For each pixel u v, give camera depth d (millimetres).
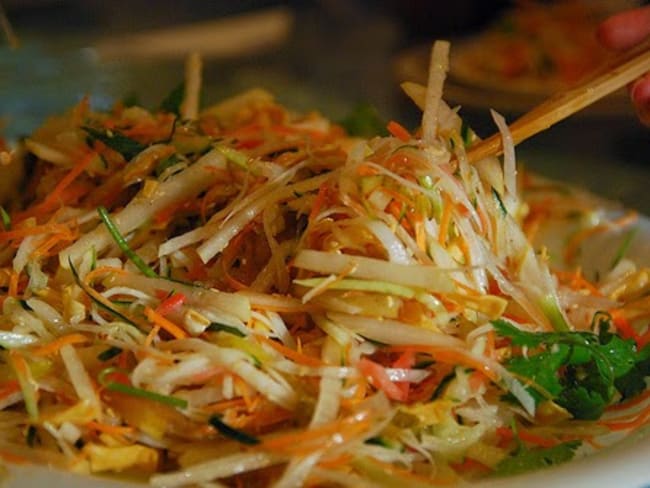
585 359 306
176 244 320
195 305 297
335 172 312
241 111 439
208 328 288
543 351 303
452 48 810
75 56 702
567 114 336
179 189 334
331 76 756
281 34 833
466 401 290
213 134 379
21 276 327
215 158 337
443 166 314
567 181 536
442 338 288
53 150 369
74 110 408
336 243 298
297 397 277
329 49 831
